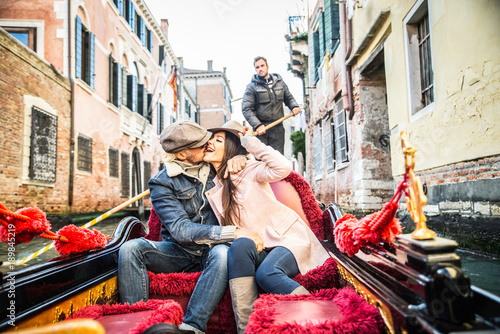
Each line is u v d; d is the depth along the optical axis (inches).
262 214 73.5
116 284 65.7
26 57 318.0
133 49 636.7
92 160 461.7
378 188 283.4
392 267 39.7
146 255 66.6
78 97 424.2
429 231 35.1
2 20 401.4
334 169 389.1
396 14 215.9
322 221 79.9
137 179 654.5
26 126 319.3
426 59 194.4
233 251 59.7
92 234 61.2
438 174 171.6
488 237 131.9
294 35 573.3
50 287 46.3
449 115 159.5
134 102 617.3
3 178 290.2
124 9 606.5
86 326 27.5
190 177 75.5
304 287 61.3
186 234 66.3
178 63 975.6
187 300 64.1
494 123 130.1
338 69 354.9
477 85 139.1
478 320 29.2
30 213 54.1
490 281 83.9
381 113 289.9
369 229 46.4
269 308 46.3
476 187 141.7
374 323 39.7
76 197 414.0
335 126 373.4
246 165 76.7
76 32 419.5
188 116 1135.6
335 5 382.6
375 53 254.8
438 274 30.3
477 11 137.3
